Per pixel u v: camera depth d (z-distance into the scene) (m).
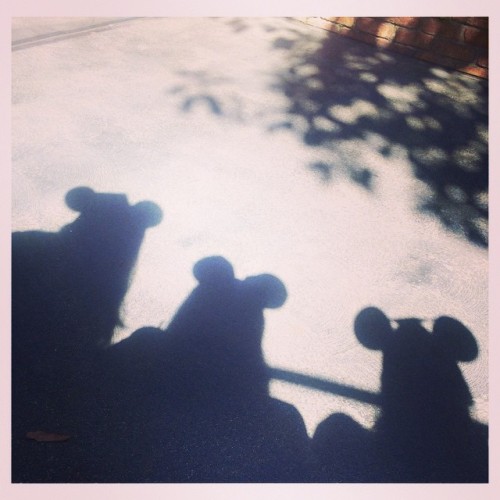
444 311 2.67
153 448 2.04
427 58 4.97
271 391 2.25
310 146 3.78
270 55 4.98
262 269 2.81
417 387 2.32
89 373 2.25
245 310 2.58
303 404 2.22
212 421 2.13
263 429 2.12
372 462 2.06
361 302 2.68
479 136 4.01
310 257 2.90
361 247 3.00
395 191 3.44
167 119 3.90
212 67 4.69
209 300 2.61
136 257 2.80
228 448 2.06
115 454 2.01
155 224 3.00
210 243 2.92
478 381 2.36
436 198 3.41
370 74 4.74
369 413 2.21
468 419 2.22
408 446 2.12
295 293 2.69
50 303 2.52
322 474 2.02
